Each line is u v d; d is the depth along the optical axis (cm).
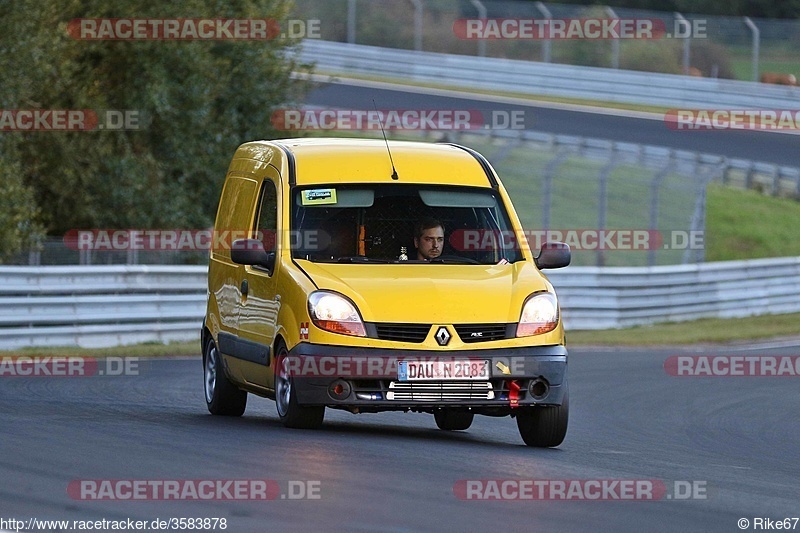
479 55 15625
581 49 15200
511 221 3338
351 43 15812
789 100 13638
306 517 2031
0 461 2478
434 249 3238
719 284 9181
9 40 7519
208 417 3553
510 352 2989
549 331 3053
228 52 9300
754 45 14600
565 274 8256
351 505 2130
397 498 2206
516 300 3062
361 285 3039
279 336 3112
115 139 8800
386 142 3531
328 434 3028
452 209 3309
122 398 4075
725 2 18325
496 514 2112
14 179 7256
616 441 3528
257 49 9325
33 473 2358
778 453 3478
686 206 10875
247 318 3375
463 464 2641
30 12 7612
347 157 3384
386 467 2528
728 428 4041
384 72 14938
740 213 11756
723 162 11425
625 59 14962
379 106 12588
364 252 3231
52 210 8462
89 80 8556
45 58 7712
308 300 3012
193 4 8925
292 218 3250
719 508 2322
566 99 14362
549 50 15075
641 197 10950
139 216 8531
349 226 3250
